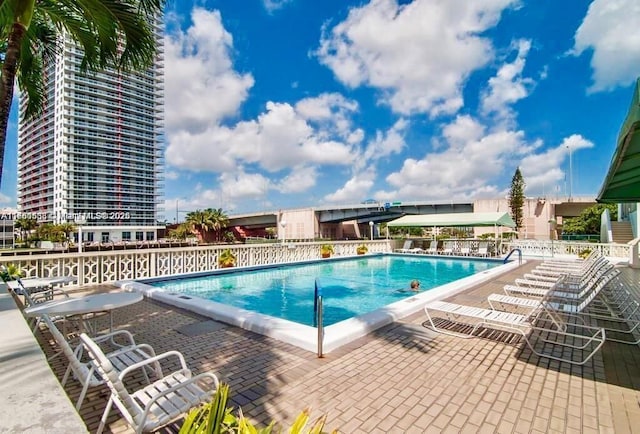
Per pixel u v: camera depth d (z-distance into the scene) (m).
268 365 3.80
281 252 15.90
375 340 4.64
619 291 7.54
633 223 21.66
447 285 8.32
